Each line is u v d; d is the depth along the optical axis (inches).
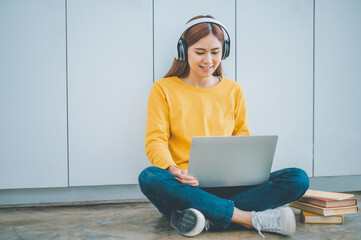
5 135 72.9
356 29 87.4
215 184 51.4
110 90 76.5
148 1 77.3
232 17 80.8
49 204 76.4
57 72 74.5
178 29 78.7
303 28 84.6
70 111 75.1
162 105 60.8
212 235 52.4
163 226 58.6
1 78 72.4
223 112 62.5
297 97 84.7
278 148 84.0
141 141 78.1
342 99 87.1
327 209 57.3
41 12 73.4
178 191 49.6
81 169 75.9
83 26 75.1
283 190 52.5
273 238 51.1
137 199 80.7
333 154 86.8
